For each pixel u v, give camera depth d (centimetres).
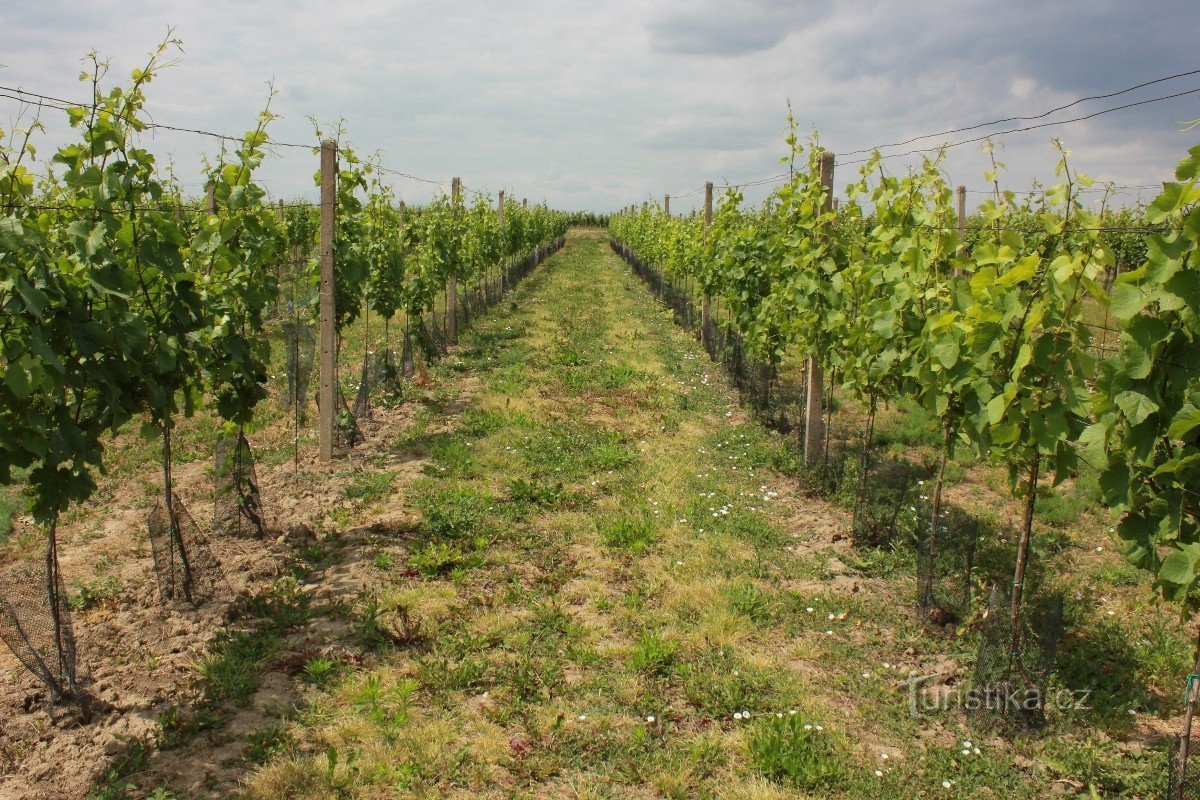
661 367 1314
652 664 461
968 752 398
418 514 678
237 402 562
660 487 759
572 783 369
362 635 485
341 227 848
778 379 1231
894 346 553
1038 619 485
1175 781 338
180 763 372
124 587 540
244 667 447
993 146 455
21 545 607
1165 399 314
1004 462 430
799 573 591
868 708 430
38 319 353
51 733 390
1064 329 376
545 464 819
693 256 1537
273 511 684
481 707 422
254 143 553
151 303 462
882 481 749
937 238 521
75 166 418
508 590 545
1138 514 336
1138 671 470
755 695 437
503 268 2206
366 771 369
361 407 952
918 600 521
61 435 389
